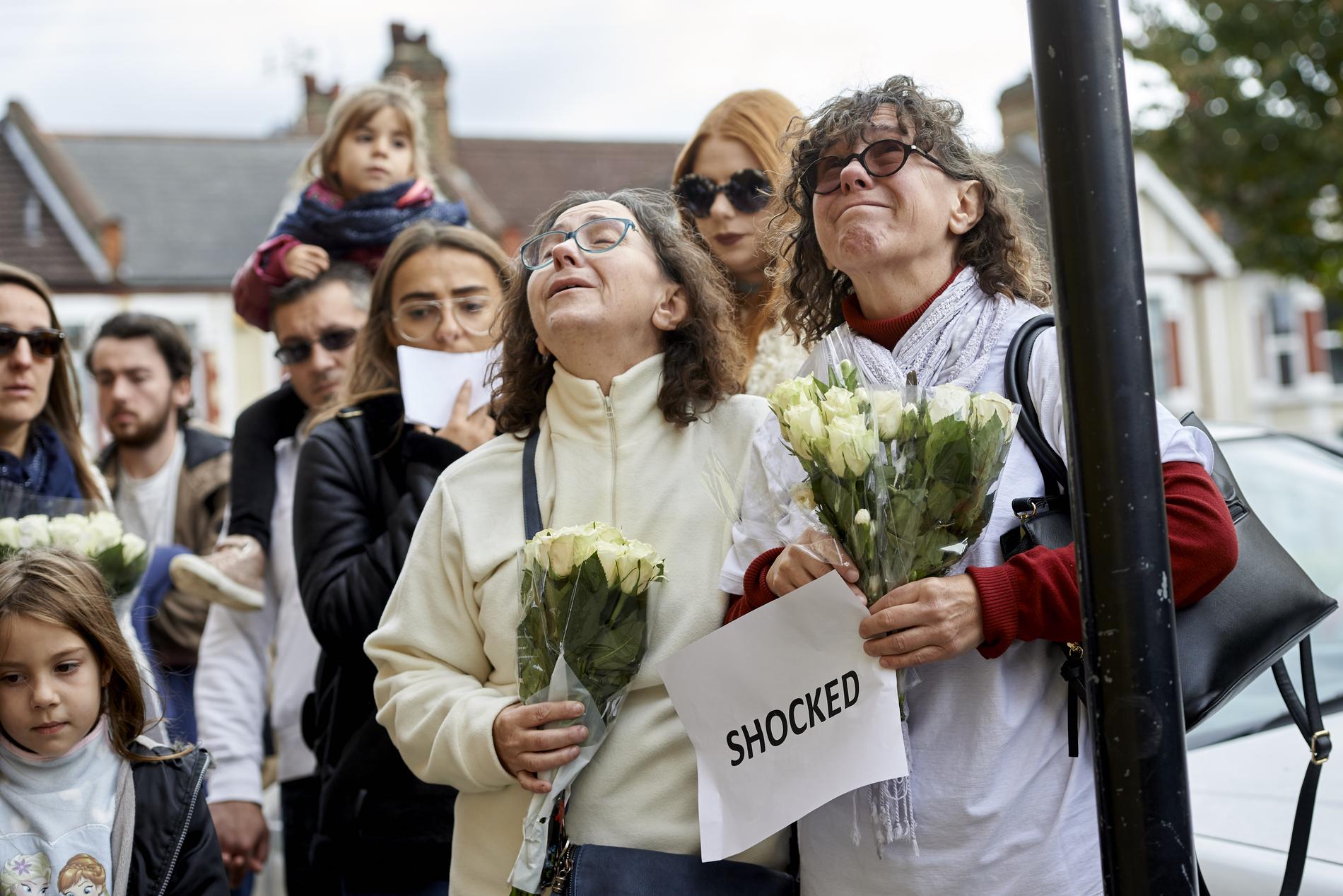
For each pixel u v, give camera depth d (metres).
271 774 4.44
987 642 2.03
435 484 2.87
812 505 2.13
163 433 4.67
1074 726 2.11
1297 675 3.17
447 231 3.40
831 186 2.30
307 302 3.99
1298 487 3.73
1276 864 2.40
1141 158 24.67
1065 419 1.77
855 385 2.12
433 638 2.51
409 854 2.88
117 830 2.60
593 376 2.52
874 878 2.16
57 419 3.88
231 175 23.09
